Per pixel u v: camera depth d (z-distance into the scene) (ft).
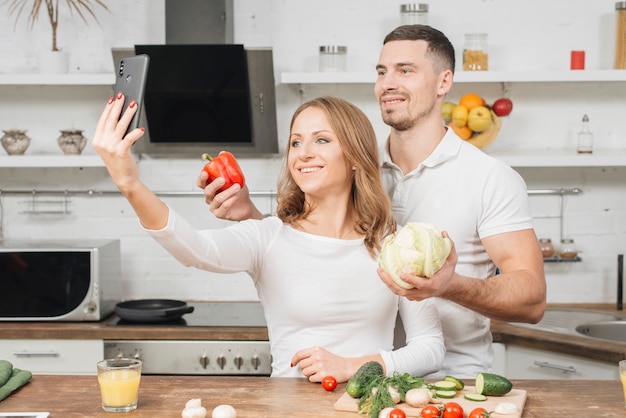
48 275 11.66
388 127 13.21
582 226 13.24
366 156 7.33
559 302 13.28
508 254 7.85
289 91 13.17
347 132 7.22
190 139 12.62
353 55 13.11
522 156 12.06
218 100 12.27
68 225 13.44
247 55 11.89
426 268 6.07
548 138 13.19
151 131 12.59
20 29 13.21
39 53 13.07
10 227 13.46
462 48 13.05
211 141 12.67
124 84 6.10
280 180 7.70
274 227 7.35
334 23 13.10
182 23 12.21
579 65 12.30
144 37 13.20
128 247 13.46
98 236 13.46
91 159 12.38
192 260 6.55
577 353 10.00
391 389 6.08
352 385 6.16
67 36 13.21
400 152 8.50
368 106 13.20
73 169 13.44
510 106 12.32
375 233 7.31
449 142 8.25
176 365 11.23
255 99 12.33
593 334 11.82
